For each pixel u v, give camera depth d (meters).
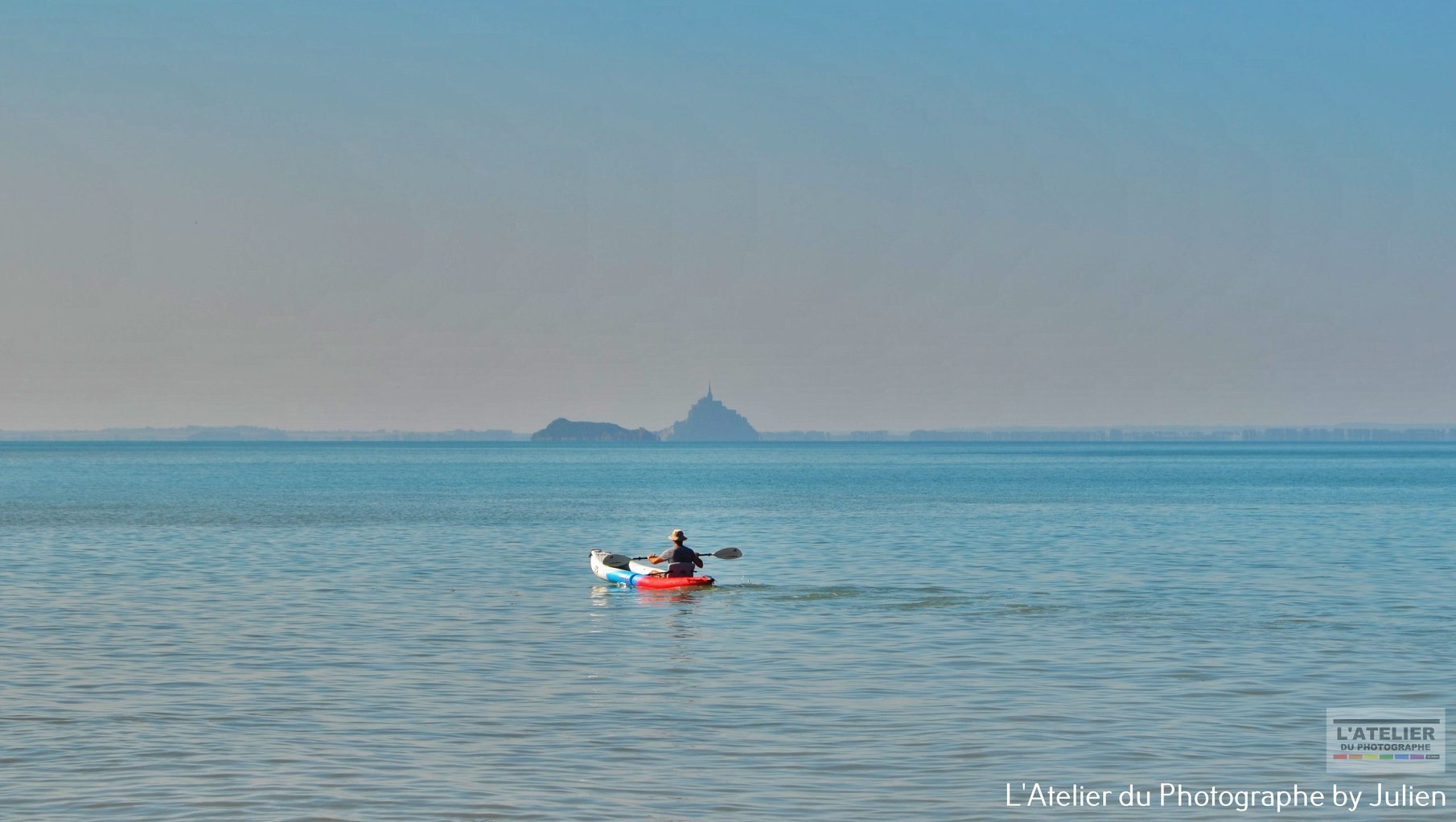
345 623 34.25
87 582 43.81
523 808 17.81
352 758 20.31
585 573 47.44
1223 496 111.06
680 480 163.50
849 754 20.59
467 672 27.33
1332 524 74.19
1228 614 36.06
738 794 18.52
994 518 81.56
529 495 116.75
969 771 19.70
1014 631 32.91
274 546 59.19
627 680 26.55
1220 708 23.84
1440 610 36.59
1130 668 27.77
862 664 28.27
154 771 19.55
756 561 52.50
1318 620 34.72
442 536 66.44
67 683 26.03
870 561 52.44
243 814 17.47
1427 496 109.50
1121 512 88.19
